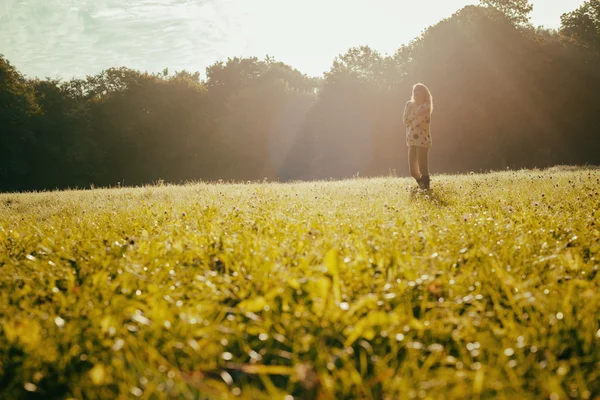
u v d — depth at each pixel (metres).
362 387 1.99
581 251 4.16
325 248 4.09
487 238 4.49
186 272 3.62
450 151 55.47
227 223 5.69
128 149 70.62
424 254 3.74
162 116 71.44
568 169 21.25
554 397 1.88
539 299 2.80
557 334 2.46
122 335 2.50
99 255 4.19
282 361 2.38
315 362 2.23
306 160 69.88
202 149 72.75
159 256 4.11
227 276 3.39
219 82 83.88
